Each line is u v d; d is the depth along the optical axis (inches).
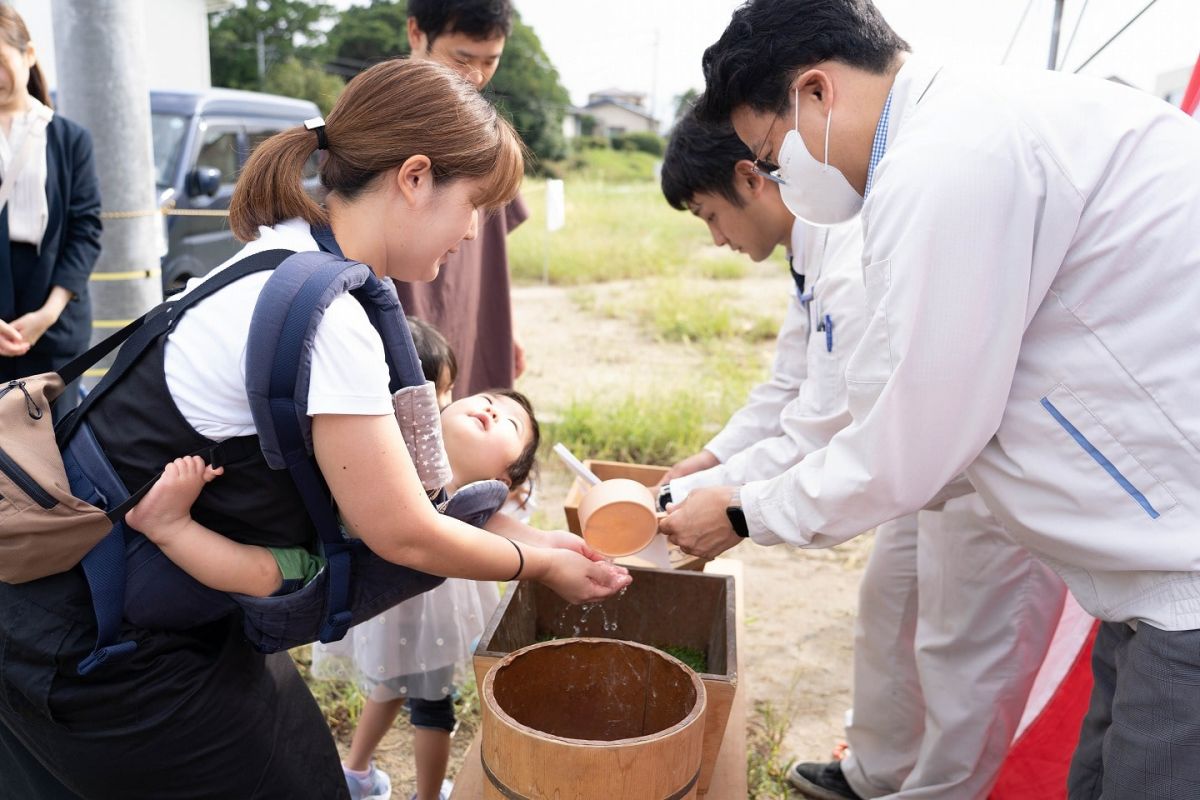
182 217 268.1
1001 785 98.4
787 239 97.0
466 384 126.0
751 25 66.2
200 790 62.9
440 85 58.9
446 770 109.0
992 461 62.7
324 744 70.9
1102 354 57.1
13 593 58.4
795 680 134.5
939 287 56.7
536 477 105.0
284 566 60.9
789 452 87.4
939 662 95.0
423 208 59.2
